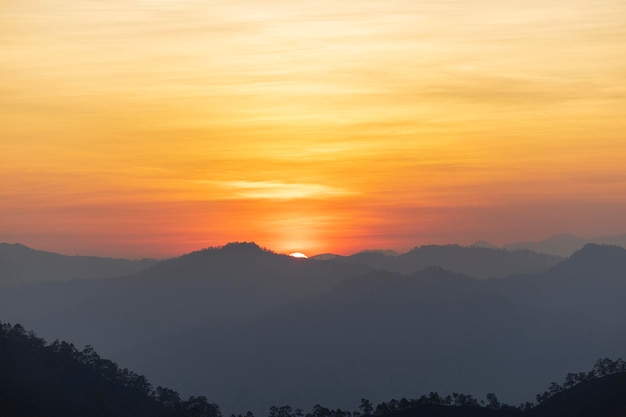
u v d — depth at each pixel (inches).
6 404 7303.2
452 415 7578.7
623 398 7342.5
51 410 7529.5
